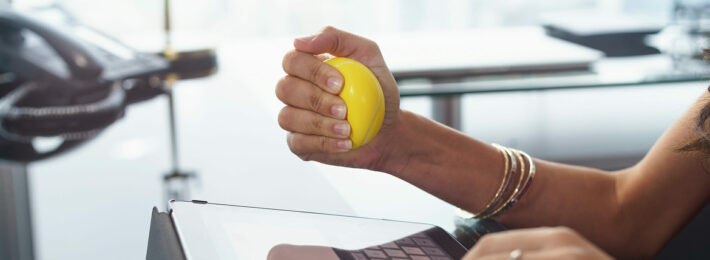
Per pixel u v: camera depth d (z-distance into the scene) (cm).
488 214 104
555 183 106
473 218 105
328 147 97
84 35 164
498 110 155
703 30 179
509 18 409
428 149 104
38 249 100
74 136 132
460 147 105
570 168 109
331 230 91
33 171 120
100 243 102
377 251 88
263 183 112
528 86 154
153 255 90
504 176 104
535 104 158
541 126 147
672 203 107
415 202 107
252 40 233
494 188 104
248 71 176
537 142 140
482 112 154
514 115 152
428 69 158
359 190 110
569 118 150
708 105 103
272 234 89
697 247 124
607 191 108
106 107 144
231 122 138
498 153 106
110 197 111
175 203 93
